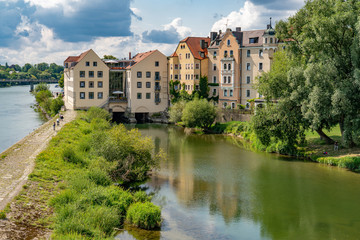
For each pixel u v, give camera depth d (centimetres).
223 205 3425
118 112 10794
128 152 4122
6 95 19488
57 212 2641
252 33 8438
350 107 4403
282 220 3108
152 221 2848
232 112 7788
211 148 5997
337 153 4956
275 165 4847
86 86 9519
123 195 3125
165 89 10081
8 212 2555
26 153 4253
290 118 5112
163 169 4650
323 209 3347
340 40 4622
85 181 3225
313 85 4719
